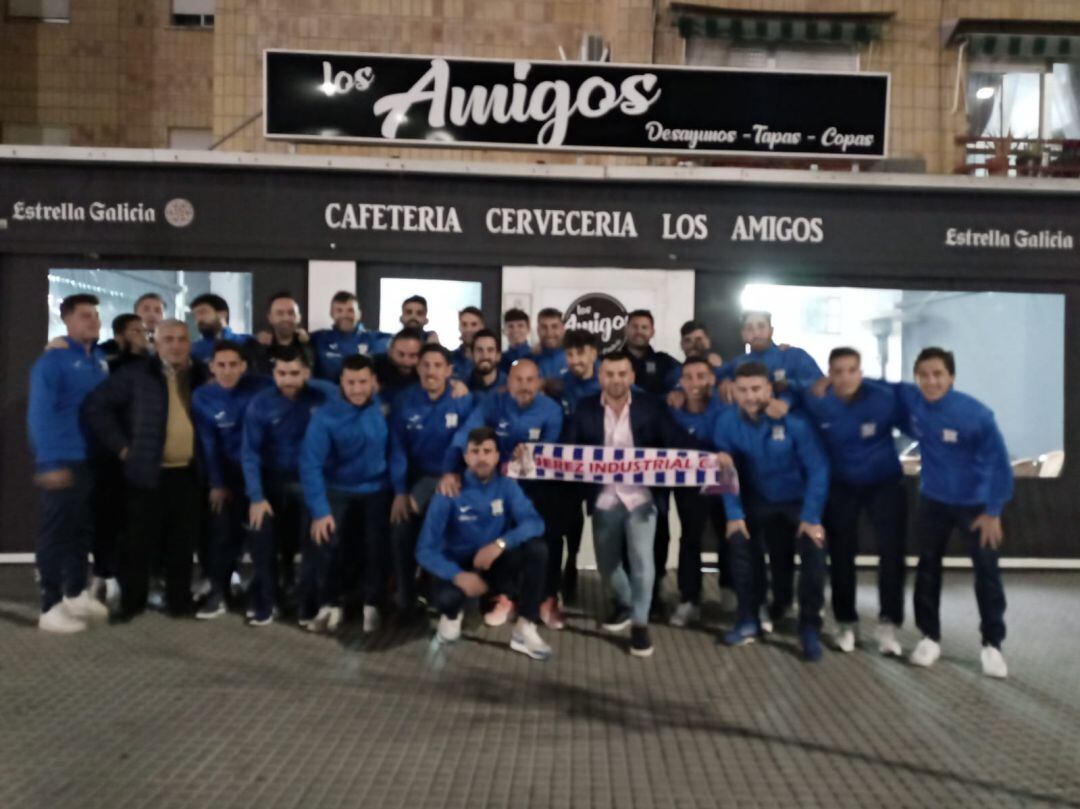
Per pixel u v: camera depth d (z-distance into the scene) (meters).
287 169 8.63
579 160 11.09
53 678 5.61
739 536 6.39
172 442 6.73
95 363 6.75
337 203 8.70
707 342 7.41
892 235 8.86
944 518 5.98
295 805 4.08
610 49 12.05
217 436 6.76
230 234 8.65
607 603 7.20
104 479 7.11
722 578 7.31
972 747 4.79
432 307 8.80
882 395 6.16
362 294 8.77
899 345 8.98
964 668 6.02
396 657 6.08
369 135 8.84
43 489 6.51
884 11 12.13
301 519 6.82
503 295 8.77
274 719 5.03
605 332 8.80
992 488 5.79
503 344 8.75
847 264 8.85
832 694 5.52
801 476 6.35
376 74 8.83
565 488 6.75
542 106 8.91
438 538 6.25
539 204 8.78
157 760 4.50
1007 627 6.98
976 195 8.88
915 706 5.34
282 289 8.73
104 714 5.06
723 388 6.66
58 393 6.50
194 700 5.28
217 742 4.72
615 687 5.60
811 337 8.94
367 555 6.64
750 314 7.33
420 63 8.84
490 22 12.20
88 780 4.28
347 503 6.63
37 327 8.60
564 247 8.78
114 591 7.62
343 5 12.04
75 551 6.60
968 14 12.17
